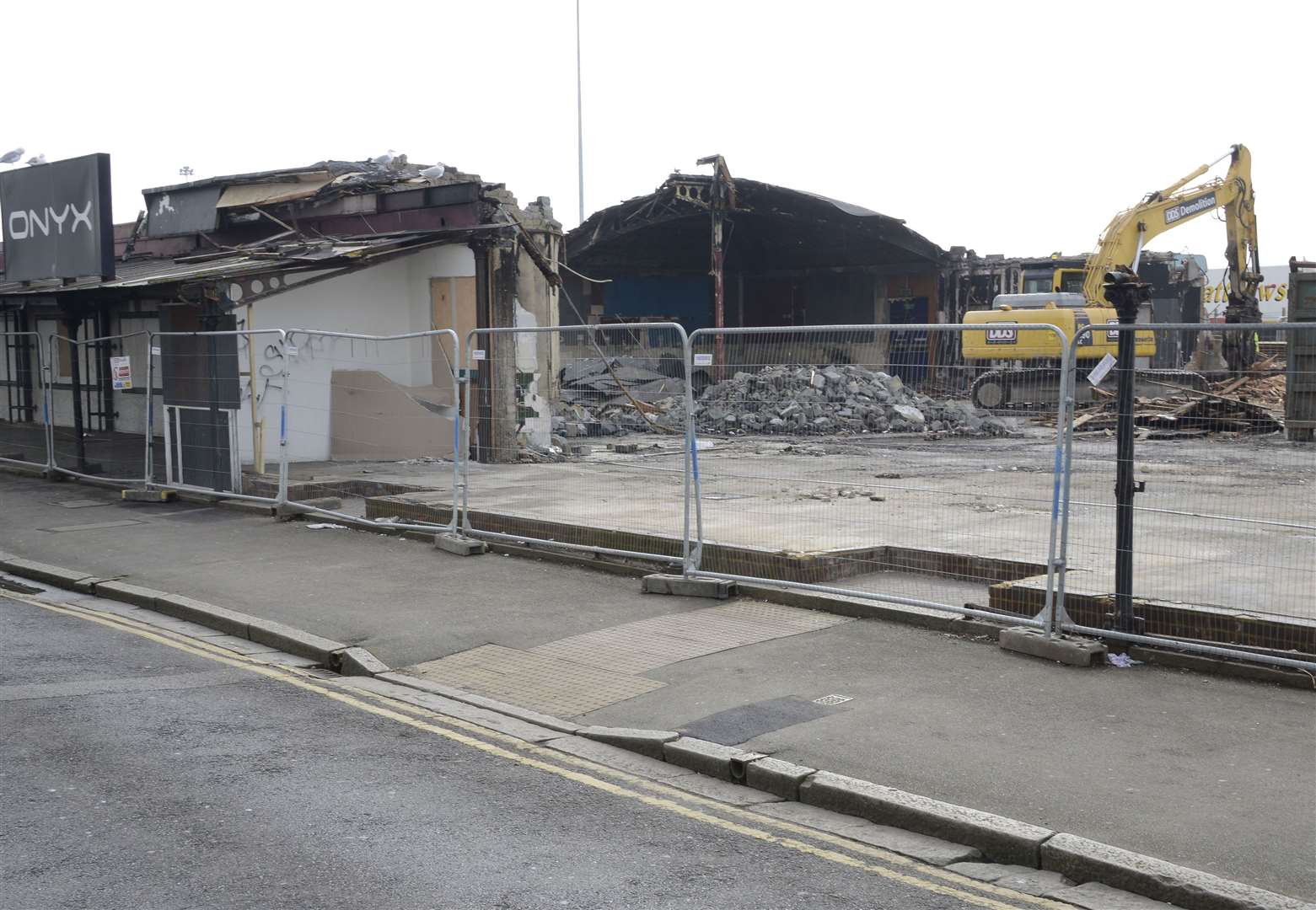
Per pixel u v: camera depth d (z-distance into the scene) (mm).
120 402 23094
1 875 5223
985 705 7418
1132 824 5645
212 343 16484
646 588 10836
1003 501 13820
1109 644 8422
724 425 13742
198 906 4945
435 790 6379
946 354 11695
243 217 24031
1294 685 7629
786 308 53219
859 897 5113
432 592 10969
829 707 7473
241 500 16078
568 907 4969
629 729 7250
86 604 11188
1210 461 10117
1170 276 49000
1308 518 10391
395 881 5215
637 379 27984
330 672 8953
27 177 19766
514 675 8516
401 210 21125
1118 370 8383
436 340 20547
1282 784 6094
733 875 5328
